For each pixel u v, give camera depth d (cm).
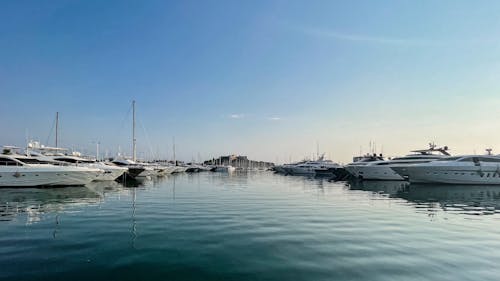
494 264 983
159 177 6378
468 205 2294
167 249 1105
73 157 4216
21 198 2478
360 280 850
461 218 1747
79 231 1354
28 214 1770
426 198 2734
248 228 1430
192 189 3541
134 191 3200
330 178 6950
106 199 2481
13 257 1009
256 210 1956
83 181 3378
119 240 1214
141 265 952
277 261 991
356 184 4628
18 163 3083
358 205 2256
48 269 912
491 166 3916
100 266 940
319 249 1113
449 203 2402
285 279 855
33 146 3972
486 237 1312
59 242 1181
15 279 840
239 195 2902
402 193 3192
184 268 931
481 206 2238
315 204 2286
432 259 1021
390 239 1260
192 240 1220
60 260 986
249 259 1007
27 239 1223
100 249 1098
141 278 860
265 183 4891
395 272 906
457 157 4206
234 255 1045
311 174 8612
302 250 1101
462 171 3928
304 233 1344
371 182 5088
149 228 1417
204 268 933
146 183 4516
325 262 983
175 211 1889
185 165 11169
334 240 1234
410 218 1728
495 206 2238
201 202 2339
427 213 1909
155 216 1714
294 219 1658
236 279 856
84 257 1016
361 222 1597
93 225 1476
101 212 1845
